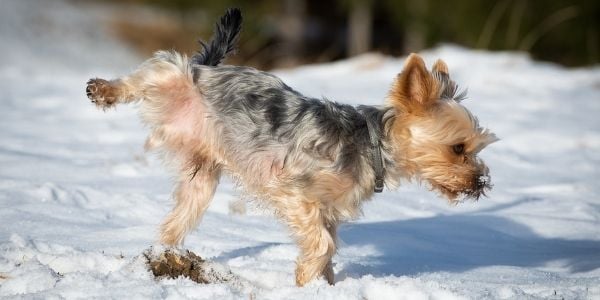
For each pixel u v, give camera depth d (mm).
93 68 34906
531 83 21281
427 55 24047
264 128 7703
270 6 35281
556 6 29766
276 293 6824
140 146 13781
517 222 10344
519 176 13203
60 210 9367
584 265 8555
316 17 44406
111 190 10547
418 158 7789
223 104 7934
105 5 43219
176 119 8102
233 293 6746
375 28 38906
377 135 7691
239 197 9641
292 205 7477
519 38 29938
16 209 9227
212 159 8125
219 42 8633
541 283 7645
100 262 7363
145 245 8180
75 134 14539
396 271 8102
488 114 17531
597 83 21547
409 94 7684
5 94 18828
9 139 13734
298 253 8242
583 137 15672
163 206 9906
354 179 7543
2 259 7289
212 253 8156
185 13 38844
